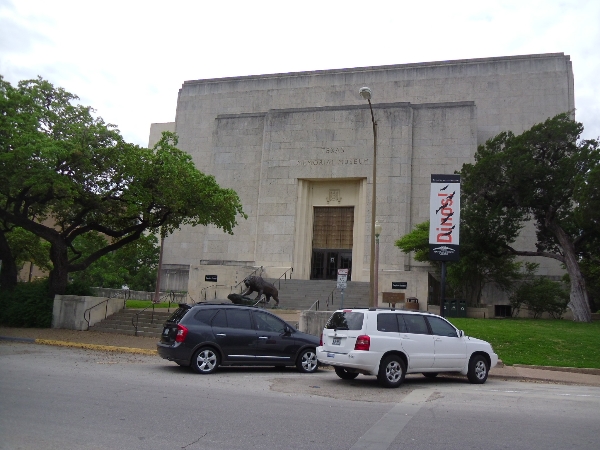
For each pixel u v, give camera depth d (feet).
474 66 150.82
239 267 114.32
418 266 128.06
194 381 40.52
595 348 65.16
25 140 72.13
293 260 135.85
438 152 135.13
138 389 35.32
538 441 24.97
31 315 81.66
